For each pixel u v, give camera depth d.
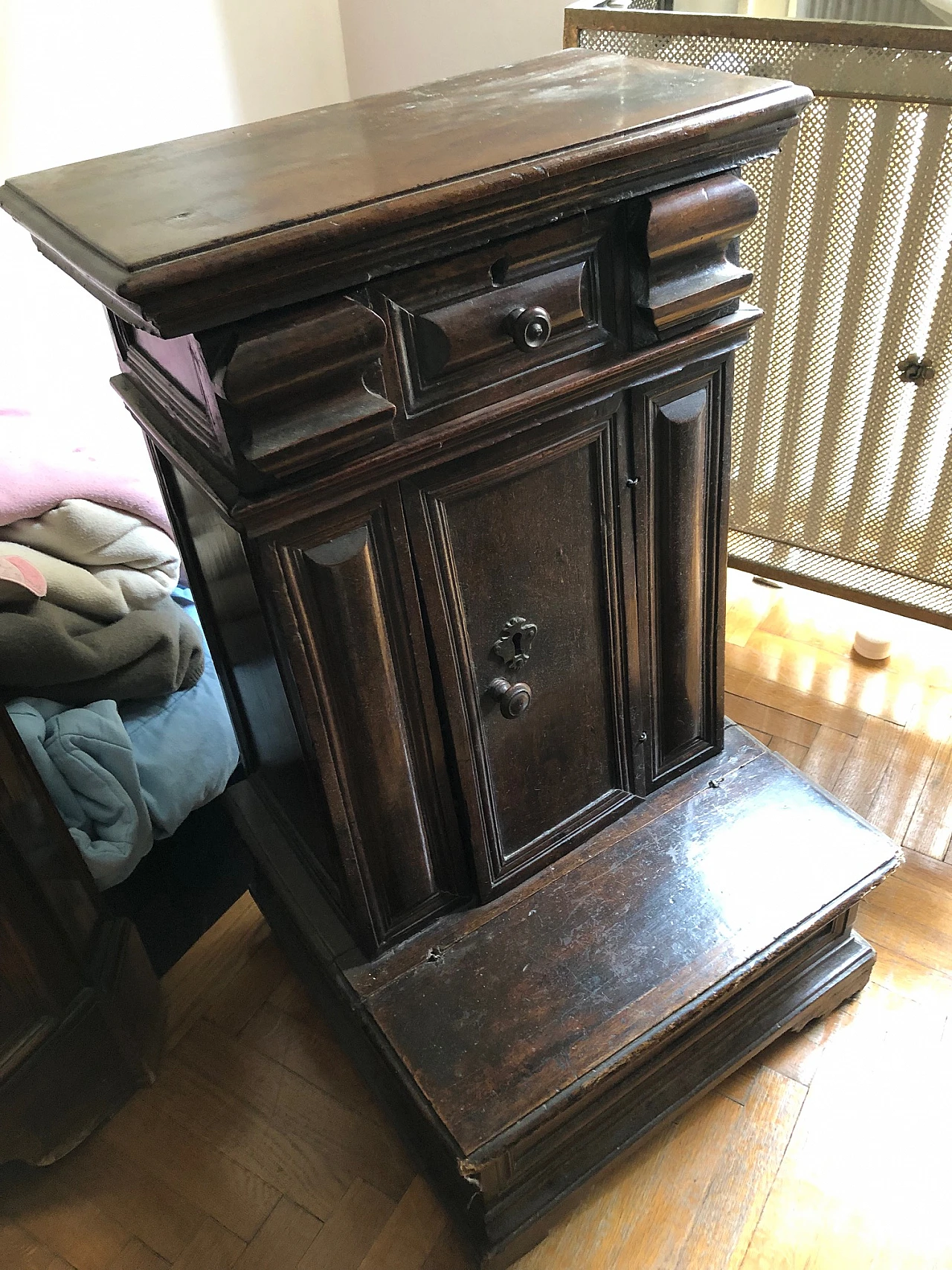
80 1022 1.06
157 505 1.23
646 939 1.00
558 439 0.87
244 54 1.51
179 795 1.21
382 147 0.80
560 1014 0.94
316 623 0.81
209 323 0.65
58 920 1.01
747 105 0.81
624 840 1.11
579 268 0.80
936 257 1.23
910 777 1.41
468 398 0.79
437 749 0.95
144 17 1.34
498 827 1.03
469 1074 0.91
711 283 0.86
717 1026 1.05
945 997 1.17
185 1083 1.17
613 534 0.96
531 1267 0.99
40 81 1.24
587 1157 0.99
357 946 1.02
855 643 1.61
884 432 1.39
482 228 0.72
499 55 1.58
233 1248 1.02
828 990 1.11
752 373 1.47
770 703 1.54
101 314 1.42
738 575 1.78
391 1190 1.06
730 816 1.12
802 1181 1.03
